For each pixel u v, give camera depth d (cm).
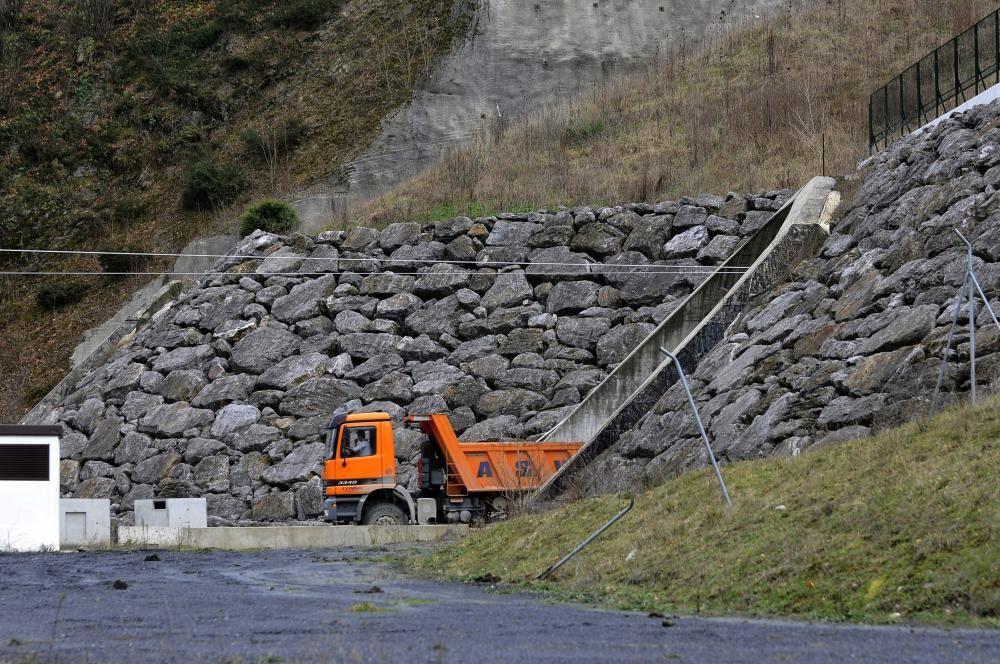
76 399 9500
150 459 8731
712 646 2558
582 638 2711
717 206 9556
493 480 7038
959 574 3027
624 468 6162
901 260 6244
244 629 2905
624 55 14925
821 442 5041
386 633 2809
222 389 8988
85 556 5791
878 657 2355
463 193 10988
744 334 6712
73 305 12425
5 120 15388
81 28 16688
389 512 7106
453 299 9325
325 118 14500
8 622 3102
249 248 10294
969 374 4875
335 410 8725
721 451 5572
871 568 3253
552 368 8706
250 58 15775
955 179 6650
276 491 8281
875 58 12888
